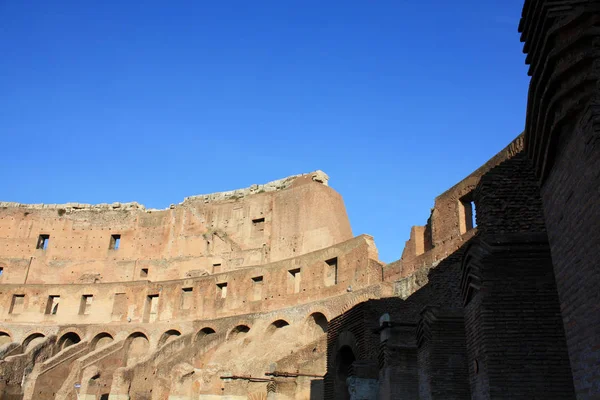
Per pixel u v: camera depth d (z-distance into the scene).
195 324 58.19
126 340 60.31
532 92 9.97
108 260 77.56
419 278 39.69
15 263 78.00
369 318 25.52
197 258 73.06
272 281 55.31
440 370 16.31
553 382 11.09
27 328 63.69
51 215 81.50
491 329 11.60
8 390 53.19
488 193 12.80
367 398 23.08
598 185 7.84
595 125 7.91
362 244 48.06
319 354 38.22
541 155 10.22
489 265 12.05
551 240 9.99
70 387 53.22
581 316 8.61
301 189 70.25
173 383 49.97
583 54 8.27
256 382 42.94
